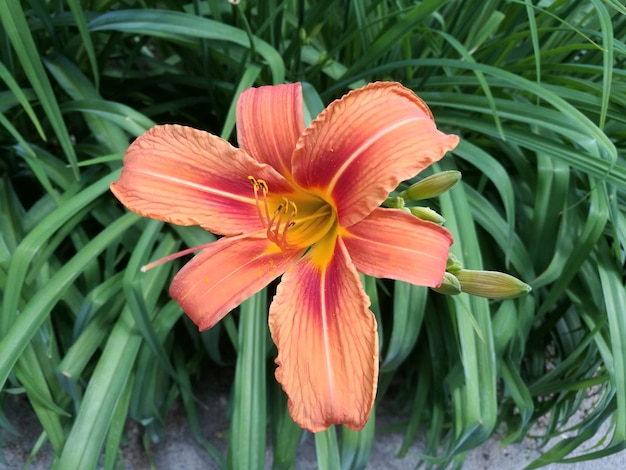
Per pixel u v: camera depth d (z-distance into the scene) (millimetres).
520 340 263
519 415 318
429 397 303
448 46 278
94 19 271
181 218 156
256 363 234
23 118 301
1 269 240
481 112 268
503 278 156
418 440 329
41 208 274
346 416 129
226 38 252
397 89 139
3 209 268
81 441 214
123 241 269
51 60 289
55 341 258
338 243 149
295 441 253
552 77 282
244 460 219
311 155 148
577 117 216
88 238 291
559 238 260
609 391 250
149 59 318
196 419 296
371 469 314
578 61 311
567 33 312
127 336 235
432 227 136
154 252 264
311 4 320
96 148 284
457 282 153
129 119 263
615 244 237
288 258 164
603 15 211
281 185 162
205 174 159
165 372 291
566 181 259
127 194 155
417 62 254
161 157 157
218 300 161
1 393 269
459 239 235
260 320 240
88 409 219
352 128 140
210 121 352
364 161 137
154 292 254
